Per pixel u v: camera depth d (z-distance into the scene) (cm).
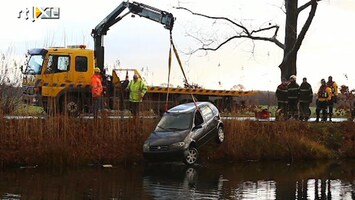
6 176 2200
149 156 2509
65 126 2536
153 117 2786
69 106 2867
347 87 3559
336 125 3153
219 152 2773
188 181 2152
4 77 2622
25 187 1966
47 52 2911
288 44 3834
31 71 2889
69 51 2938
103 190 1930
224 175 2334
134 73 3120
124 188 1975
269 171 2491
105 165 2541
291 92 3128
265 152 2867
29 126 2491
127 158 2612
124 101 2881
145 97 3222
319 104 3269
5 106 2597
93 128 2611
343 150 3067
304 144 2952
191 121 2592
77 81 2934
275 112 3250
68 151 2494
